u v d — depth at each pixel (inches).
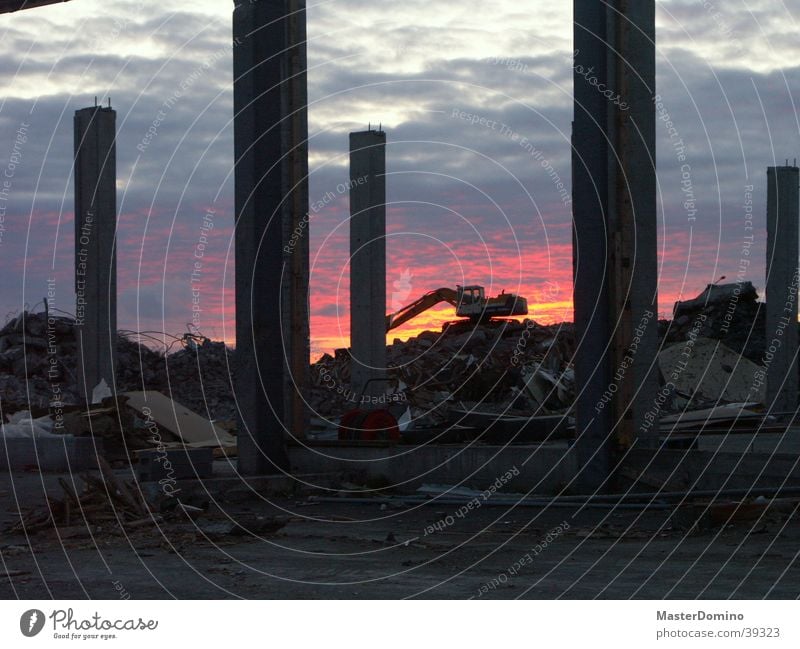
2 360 1806.1
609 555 454.6
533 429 917.2
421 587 393.7
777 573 395.9
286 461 789.9
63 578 421.7
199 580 413.4
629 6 663.1
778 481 587.2
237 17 786.2
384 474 752.3
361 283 1359.5
